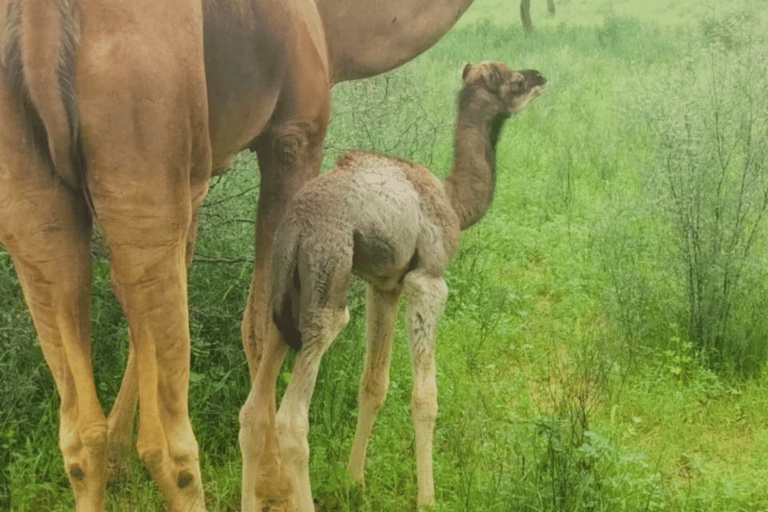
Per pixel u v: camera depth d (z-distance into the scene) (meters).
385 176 3.97
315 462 4.43
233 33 3.60
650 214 7.21
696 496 4.21
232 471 4.39
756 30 7.63
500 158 9.89
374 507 4.27
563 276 6.89
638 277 6.23
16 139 3.08
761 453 4.68
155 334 3.30
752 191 6.08
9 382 4.58
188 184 3.27
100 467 3.28
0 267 5.01
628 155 9.80
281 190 4.11
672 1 33.25
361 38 4.43
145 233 3.20
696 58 9.03
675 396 5.10
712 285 5.82
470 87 4.45
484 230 7.71
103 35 3.04
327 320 3.76
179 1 3.16
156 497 4.21
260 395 3.77
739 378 5.53
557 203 8.59
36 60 2.97
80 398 3.27
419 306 4.03
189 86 3.17
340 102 6.54
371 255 3.92
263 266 4.14
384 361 4.23
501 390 5.27
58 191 3.15
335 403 4.91
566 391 5.29
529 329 6.17
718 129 6.34
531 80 4.48
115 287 3.28
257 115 3.84
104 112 3.06
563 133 11.01
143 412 3.33
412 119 7.54
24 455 4.41
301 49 3.91
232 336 5.26
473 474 4.29
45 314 3.26
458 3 4.60
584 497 4.02
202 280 5.52
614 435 4.68
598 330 5.97
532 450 4.49
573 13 32.59
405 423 4.93
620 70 15.52
